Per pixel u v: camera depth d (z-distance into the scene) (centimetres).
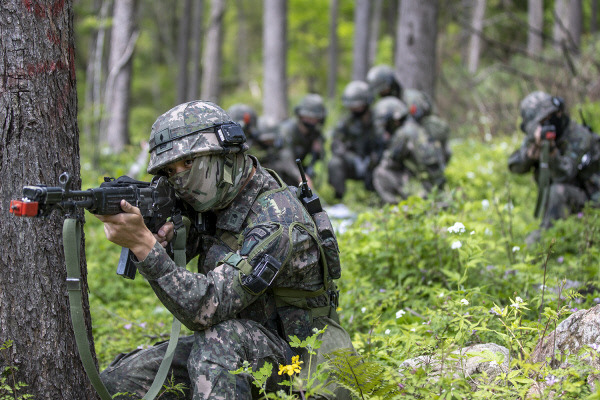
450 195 527
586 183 588
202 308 266
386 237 465
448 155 849
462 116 1561
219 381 266
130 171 955
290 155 889
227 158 278
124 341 421
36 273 274
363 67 2119
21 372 273
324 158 1004
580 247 482
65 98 284
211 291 266
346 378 263
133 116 2125
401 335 347
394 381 258
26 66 271
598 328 272
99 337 441
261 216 284
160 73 3488
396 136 809
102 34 1298
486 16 2388
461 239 409
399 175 830
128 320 442
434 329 328
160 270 259
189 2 1684
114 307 546
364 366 254
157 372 288
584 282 415
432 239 455
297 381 249
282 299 290
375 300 418
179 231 281
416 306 406
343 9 3005
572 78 1236
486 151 1048
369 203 867
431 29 1093
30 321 274
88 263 627
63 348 281
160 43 3831
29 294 274
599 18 2370
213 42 1916
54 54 278
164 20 3669
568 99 1196
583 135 574
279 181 300
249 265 270
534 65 1423
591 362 264
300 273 287
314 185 1007
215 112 281
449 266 443
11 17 269
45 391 277
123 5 1360
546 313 292
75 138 291
